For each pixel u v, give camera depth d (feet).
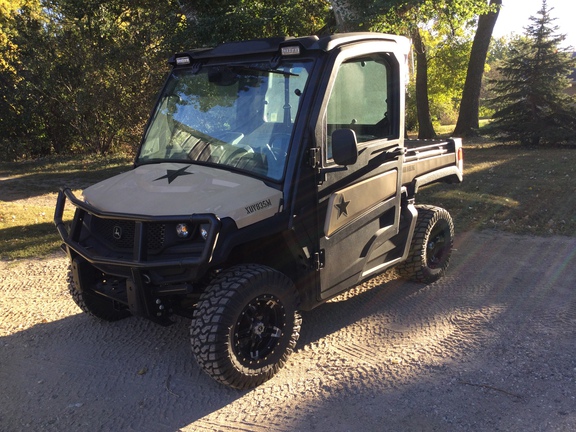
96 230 12.91
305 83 12.42
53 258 22.97
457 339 14.24
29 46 64.13
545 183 34.96
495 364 12.83
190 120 14.08
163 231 11.35
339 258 13.58
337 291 13.83
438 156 18.45
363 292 17.97
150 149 14.64
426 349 13.75
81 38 60.23
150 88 59.41
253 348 12.23
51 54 63.41
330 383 12.28
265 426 10.75
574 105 68.33
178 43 38.63
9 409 11.65
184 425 10.92
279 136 12.41
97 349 14.34
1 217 29.76
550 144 66.69
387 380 12.30
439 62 113.50
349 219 13.62
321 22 45.73
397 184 15.35
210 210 11.08
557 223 25.67
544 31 64.90
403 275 18.39
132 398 11.97
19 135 71.26
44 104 68.85
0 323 16.16
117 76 59.82
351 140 11.65
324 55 12.60
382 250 15.58
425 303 16.83
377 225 14.85
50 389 12.42
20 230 27.40
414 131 120.78
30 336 15.23
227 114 13.46
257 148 12.62
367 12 33.30
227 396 11.91
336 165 13.03
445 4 37.70
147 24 53.83
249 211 11.35
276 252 13.01
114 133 65.10
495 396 11.48
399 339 14.39
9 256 23.27
